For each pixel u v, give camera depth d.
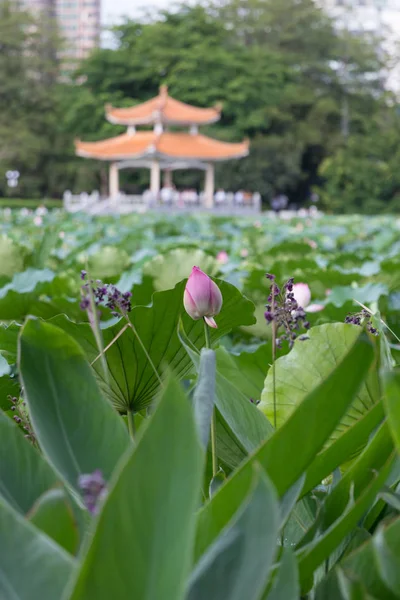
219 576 0.72
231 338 3.64
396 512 1.13
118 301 1.50
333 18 64.56
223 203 46.75
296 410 0.84
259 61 55.50
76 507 0.98
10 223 18.11
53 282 4.23
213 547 0.74
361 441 1.02
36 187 56.09
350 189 48.84
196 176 56.34
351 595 0.75
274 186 56.56
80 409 1.05
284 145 54.38
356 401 1.62
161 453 0.66
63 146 56.34
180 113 47.47
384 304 3.78
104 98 54.41
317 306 2.96
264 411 1.91
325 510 1.07
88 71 56.31
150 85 57.69
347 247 10.49
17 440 0.98
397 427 0.79
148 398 1.79
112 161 55.19
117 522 0.65
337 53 61.47
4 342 2.33
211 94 53.94
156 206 44.16
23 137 53.47
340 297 3.91
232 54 55.88
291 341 1.60
